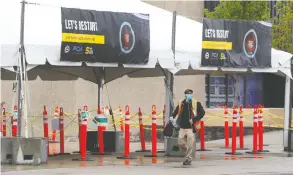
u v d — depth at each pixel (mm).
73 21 16234
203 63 18156
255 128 19891
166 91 18766
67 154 19359
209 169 15148
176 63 17906
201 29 19109
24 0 15852
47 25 16516
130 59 17094
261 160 17547
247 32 18750
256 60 18906
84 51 16422
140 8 18938
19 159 15555
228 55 18438
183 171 14672
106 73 22109
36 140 15656
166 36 18172
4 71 19844
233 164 16391
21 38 15719
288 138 20641
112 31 16781
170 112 18766
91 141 20297
